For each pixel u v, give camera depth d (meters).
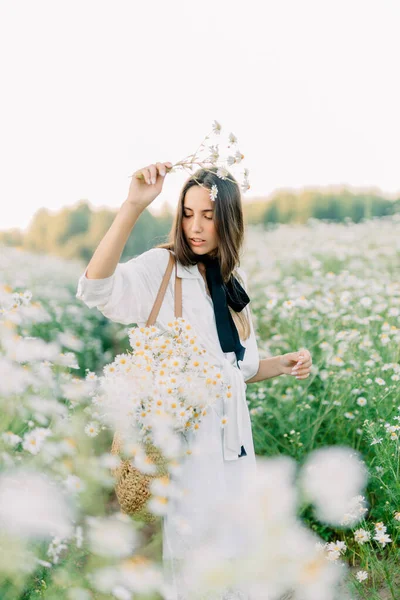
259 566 1.47
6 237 11.84
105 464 2.03
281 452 3.48
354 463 2.72
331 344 3.95
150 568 1.74
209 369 2.05
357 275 6.58
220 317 2.27
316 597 1.45
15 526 1.69
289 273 7.14
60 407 2.40
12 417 2.27
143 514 2.04
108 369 2.05
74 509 2.04
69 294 6.17
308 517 2.85
